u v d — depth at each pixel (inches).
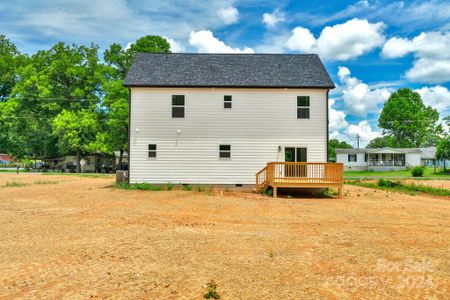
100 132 1728.6
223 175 769.6
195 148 772.0
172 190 735.7
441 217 450.9
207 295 181.6
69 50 1910.7
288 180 682.2
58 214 437.7
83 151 1782.7
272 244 294.5
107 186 860.6
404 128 3147.1
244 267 231.9
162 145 771.4
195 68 835.4
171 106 775.7
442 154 1809.8
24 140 1945.1
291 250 275.9
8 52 2191.2
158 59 870.4
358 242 305.3
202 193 690.8
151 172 768.3
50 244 287.9
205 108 776.3
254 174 769.6
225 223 390.0
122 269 225.6
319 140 772.0
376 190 860.0
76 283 200.8
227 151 773.9
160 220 401.1
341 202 608.4
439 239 320.2
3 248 275.1
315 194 733.3
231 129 775.1
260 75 808.9
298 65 857.5
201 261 244.1
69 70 1774.1
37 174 1528.1
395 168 2181.3
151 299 179.2
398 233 345.7
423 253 271.1
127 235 322.3
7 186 866.8
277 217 435.2
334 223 398.0
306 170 751.7
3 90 2116.1
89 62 1850.4
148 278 209.5
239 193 717.3
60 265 233.5
